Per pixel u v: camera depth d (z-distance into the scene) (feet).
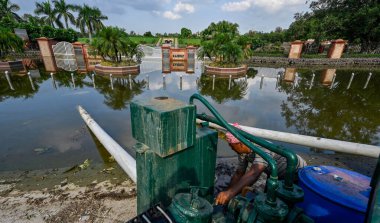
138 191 4.42
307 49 97.40
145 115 3.66
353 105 26.35
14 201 8.69
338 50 77.51
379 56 79.05
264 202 3.55
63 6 115.96
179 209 3.43
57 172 11.18
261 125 19.36
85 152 13.42
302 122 20.18
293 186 3.89
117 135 16.14
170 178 4.23
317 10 104.32
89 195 8.98
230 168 10.63
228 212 4.41
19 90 32.48
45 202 8.59
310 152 13.35
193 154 4.45
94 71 53.62
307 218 3.68
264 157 3.56
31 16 113.80
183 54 73.97
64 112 21.68
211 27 99.25
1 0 106.52
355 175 5.64
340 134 17.38
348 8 90.43
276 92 33.78
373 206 2.87
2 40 55.62
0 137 15.76
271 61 82.07
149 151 3.79
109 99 27.68
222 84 39.63
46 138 15.55
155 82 40.11
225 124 4.27
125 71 50.29
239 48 53.31
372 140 16.29
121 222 7.39
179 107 3.64
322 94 32.55
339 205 4.64
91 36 121.60
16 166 11.88
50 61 69.36
